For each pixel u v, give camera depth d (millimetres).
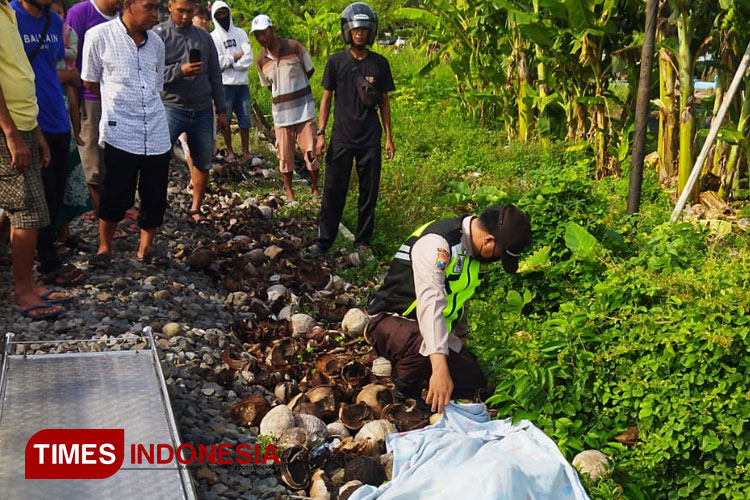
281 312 5762
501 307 5777
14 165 4609
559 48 11133
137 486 3256
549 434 4059
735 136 8648
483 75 13102
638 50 10266
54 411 3705
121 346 4668
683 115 9242
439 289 4180
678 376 4051
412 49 22141
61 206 6012
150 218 6004
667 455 3777
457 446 3896
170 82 6957
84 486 3223
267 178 9555
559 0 10500
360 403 4391
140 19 5520
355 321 5492
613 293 4773
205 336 5141
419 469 3771
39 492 3162
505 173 10398
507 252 4242
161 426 3645
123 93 5547
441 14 13445
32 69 4844
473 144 12078
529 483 3484
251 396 4578
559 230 6066
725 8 8531
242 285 6152
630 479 3832
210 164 7383
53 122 5383
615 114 12695
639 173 7859
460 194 8062
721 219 8648
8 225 5754
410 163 10359
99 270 5801
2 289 5293
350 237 7758
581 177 9703
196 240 7117
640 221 7371
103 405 3785
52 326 4844
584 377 4223
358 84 6984
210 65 7164
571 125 11805
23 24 5215
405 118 13547
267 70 8375
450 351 4473
